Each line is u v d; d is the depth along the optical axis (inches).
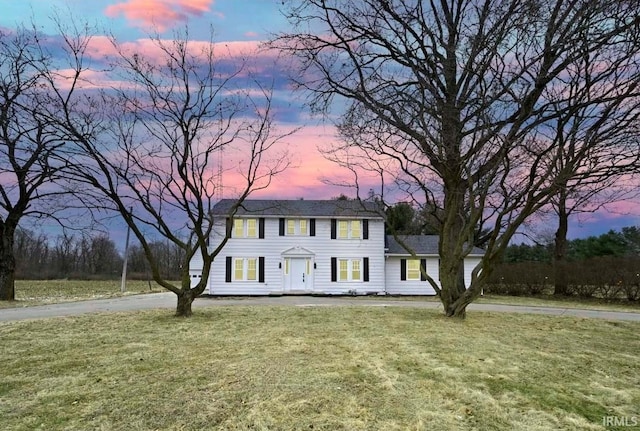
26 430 176.9
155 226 486.0
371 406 203.2
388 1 505.7
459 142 481.1
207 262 510.3
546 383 247.4
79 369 264.1
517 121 417.1
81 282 1648.6
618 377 267.7
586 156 408.5
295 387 226.1
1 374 254.7
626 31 370.9
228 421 184.7
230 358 287.6
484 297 1015.6
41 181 766.5
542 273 1045.2
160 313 526.9
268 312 537.0
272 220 1116.5
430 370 263.0
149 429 177.6
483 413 199.9
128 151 551.2
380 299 962.1
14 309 640.4
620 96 378.9
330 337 360.5
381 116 484.4
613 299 911.7
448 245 502.3
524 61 430.0
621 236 1321.4
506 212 452.8
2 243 796.6
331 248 1124.5
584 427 187.8
